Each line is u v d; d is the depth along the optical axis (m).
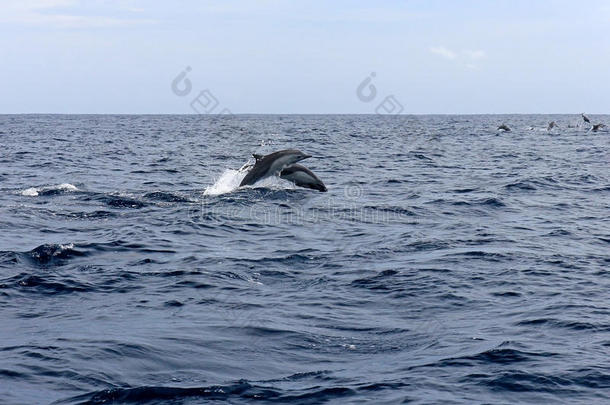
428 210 23.86
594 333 10.99
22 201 24.36
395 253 16.92
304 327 11.33
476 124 143.50
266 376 9.28
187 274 14.62
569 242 18.55
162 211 22.58
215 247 17.53
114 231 19.00
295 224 20.92
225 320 11.62
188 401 8.38
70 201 24.45
